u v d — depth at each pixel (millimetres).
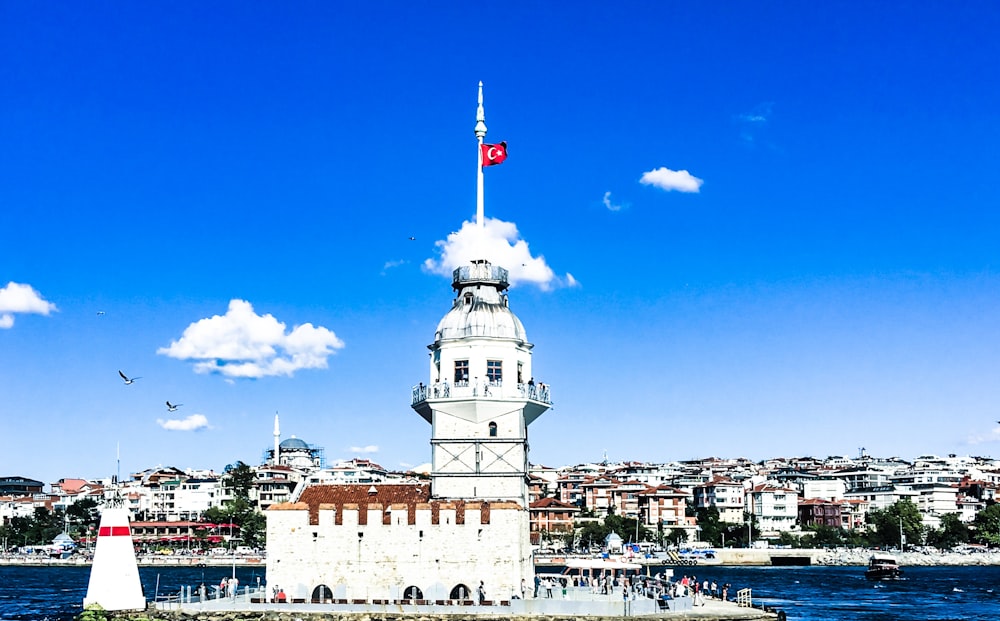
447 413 104812
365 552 98312
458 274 109500
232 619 94625
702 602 103438
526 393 105688
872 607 145250
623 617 92938
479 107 113688
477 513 97875
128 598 96000
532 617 93312
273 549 99062
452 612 93938
